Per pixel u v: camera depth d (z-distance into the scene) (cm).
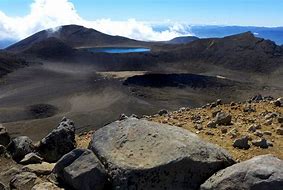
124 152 1094
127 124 1191
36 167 1263
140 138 1118
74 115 10338
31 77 17438
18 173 1246
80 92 13800
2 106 12200
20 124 8919
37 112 11294
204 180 1016
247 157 1156
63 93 13850
